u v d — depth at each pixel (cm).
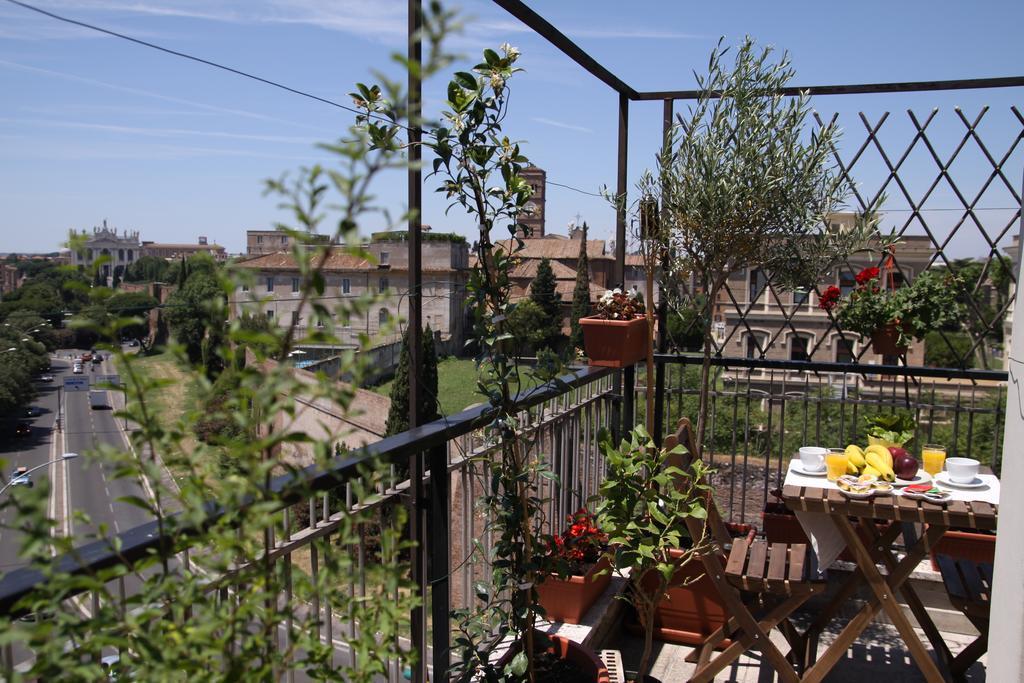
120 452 103
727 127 345
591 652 280
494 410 254
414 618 247
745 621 312
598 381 425
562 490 378
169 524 106
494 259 249
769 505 413
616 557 263
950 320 445
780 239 364
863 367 446
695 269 379
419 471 240
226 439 102
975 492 304
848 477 304
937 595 401
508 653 271
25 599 103
